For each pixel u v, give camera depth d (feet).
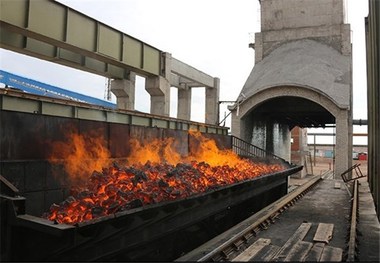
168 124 59.31
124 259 19.35
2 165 22.35
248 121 93.86
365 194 52.60
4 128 22.86
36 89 64.59
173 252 24.80
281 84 84.38
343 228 29.96
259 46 116.26
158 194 22.11
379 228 30.42
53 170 26.27
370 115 48.62
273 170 53.52
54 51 64.64
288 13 114.93
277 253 22.12
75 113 41.68
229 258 21.18
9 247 15.35
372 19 37.47
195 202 24.36
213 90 113.91
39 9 49.47
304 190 53.57
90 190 23.81
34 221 15.01
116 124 34.96
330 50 105.29
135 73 82.28
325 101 81.87
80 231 15.42
